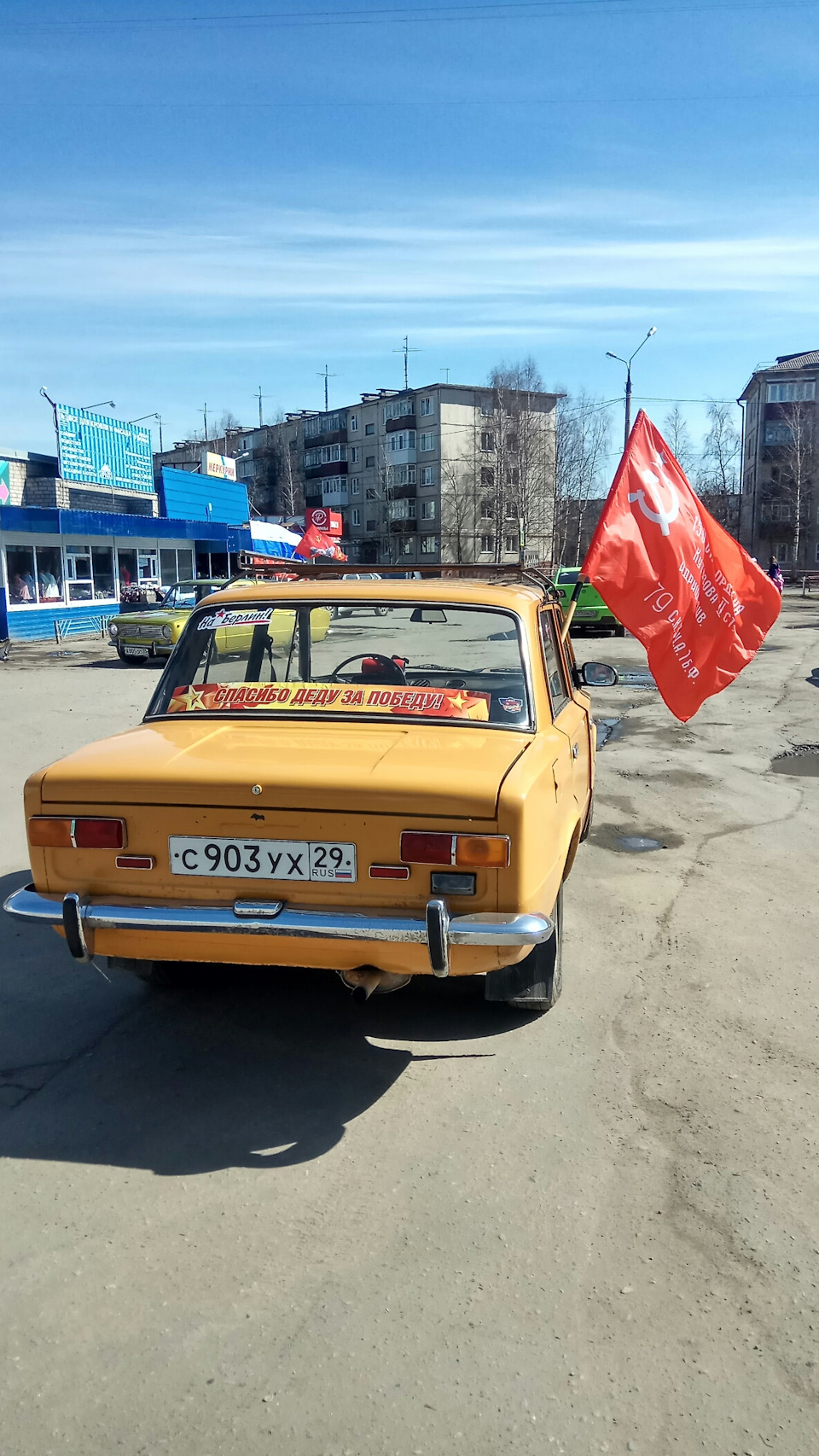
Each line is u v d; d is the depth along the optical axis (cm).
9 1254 251
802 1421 201
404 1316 229
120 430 3152
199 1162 291
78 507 2902
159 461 11238
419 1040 369
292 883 293
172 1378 211
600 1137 305
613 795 769
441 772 295
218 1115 316
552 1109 321
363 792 286
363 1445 194
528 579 468
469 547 7306
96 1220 265
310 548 2222
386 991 329
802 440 6538
